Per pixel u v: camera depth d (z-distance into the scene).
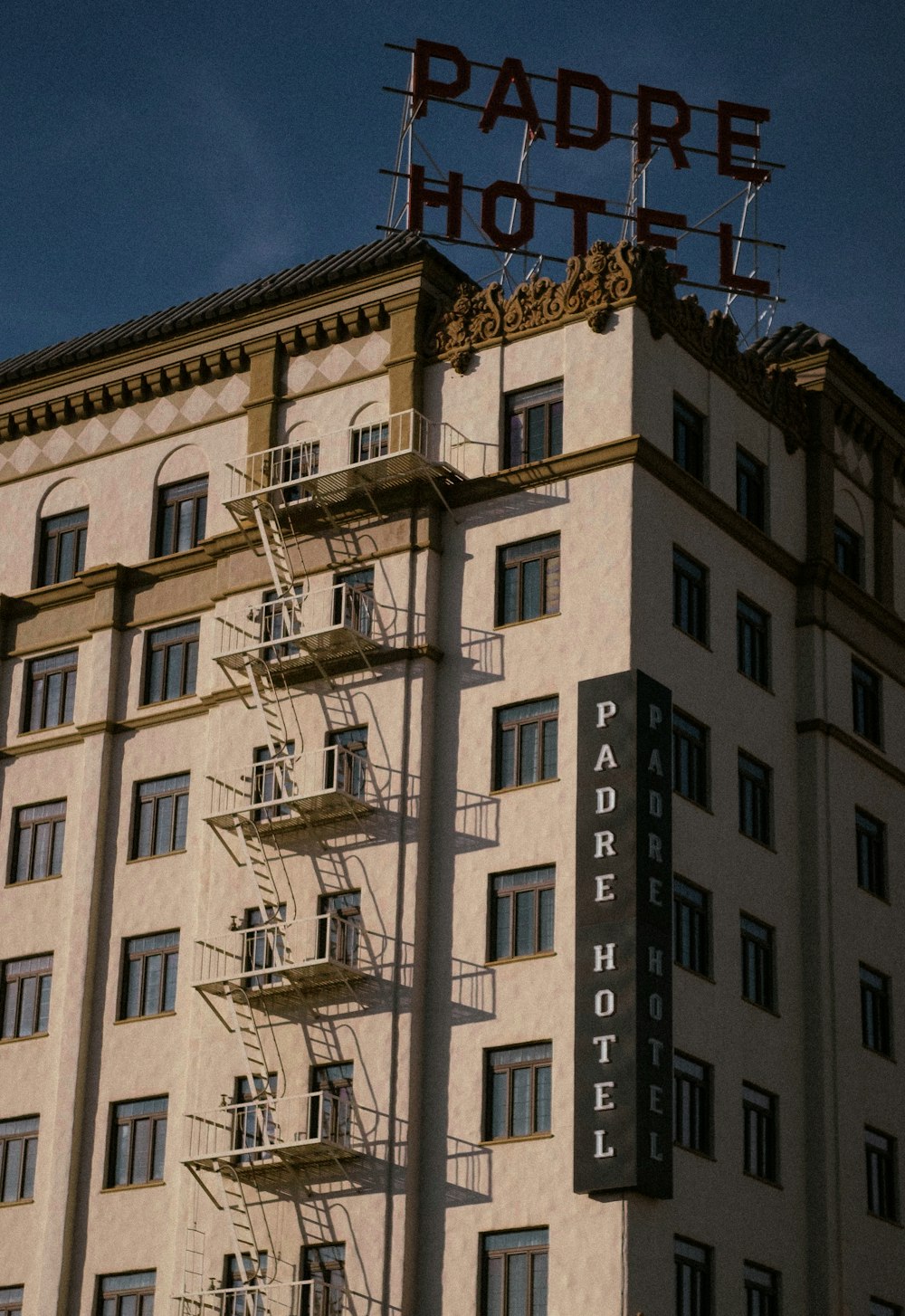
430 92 67.88
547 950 56.41
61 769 66.44
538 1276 53.78
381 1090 56.62
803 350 67.94
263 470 64.62
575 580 59.19
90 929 63.66
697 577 61.31
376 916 58.41
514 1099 55.69
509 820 58.03
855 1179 60.44
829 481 67.31
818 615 65.12
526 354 62.03
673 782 58.62
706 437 62.84
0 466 70.88
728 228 70.38
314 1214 56.53
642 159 69.69
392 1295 54.62
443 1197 55.50
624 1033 54.19
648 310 61.19
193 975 61.03
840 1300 58.50
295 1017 58.75
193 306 69.56
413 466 60.44
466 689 59.91
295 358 65.75
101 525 68.25
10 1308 61.16
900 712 68.12
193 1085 59.88
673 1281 53.91
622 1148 53.22
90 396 69.31
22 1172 62.75
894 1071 63.41
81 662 67.12
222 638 63.88
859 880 64.38
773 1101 59.38
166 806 64.38
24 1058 63.72
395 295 63.88
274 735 61.88
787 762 63.31
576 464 59.94
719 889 59.22
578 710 57.69
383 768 59.62
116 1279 60.12
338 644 60.12
